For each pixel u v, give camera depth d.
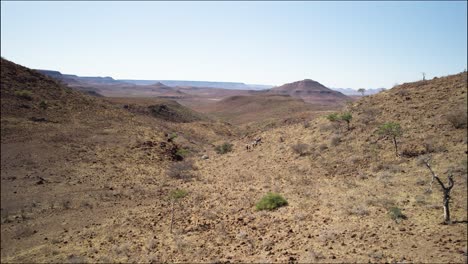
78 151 27.52
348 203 13.53
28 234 13.34
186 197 18.81
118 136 34.50
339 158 21.45
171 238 12.55
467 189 12.46
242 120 107.19
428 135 19.80
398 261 8.22
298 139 30.09
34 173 21.42
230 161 30.19
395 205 12.40
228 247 11.12
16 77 45.16
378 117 26.30
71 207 16.66
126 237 12.90
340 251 9.30
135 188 20.66
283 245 10.52
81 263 10.53
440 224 10.02
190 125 65.94
